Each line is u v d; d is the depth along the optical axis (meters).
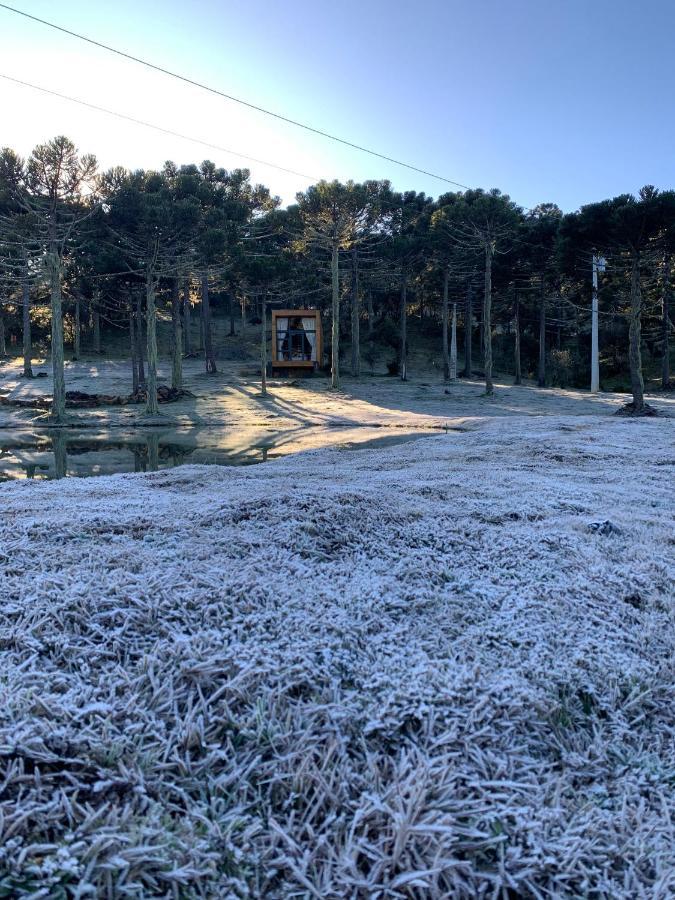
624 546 3.98
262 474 6.61
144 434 17.36
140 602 2.46
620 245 19.06
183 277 26.36
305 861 1.43
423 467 7.37
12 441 16.03
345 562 3.28
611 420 15.69
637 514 4.94
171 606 2.50
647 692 2.28
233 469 7.00
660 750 2.04
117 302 33.78
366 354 41.47
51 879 1.28
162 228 22.27
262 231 35.56
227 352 42.12
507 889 1.45
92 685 1.97
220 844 1.47
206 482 5.90
